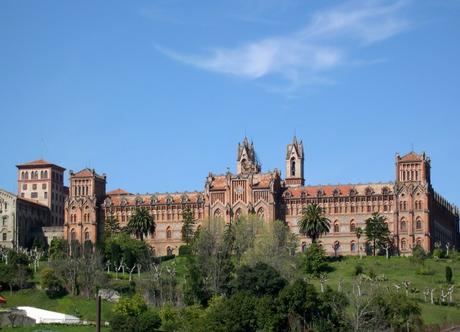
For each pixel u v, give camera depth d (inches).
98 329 6510.8
